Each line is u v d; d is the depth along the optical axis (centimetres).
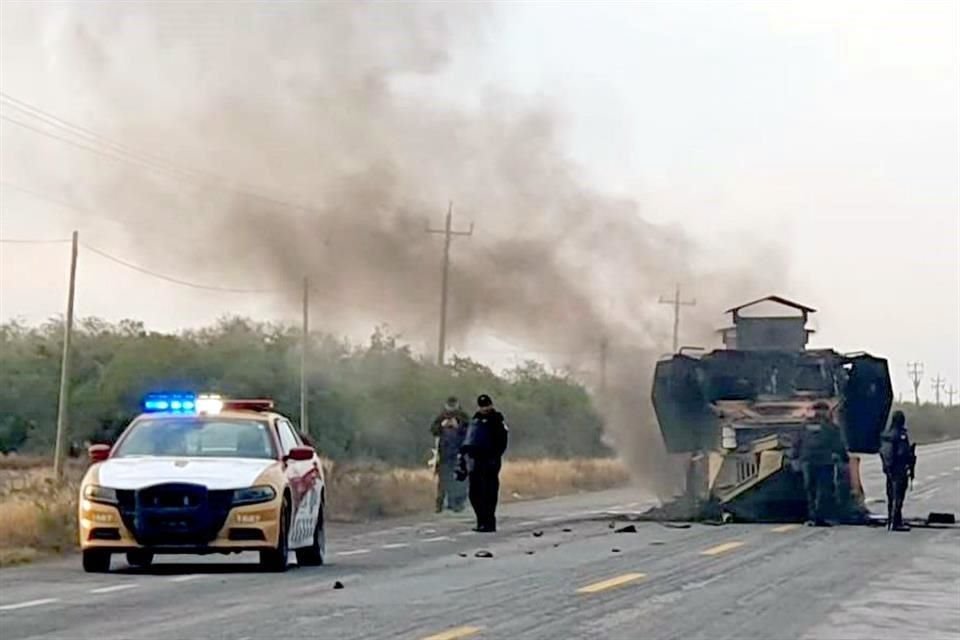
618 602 2355
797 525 4341
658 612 2227
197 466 2884
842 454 4412
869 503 5534
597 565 3016
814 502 4381
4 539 3481
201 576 2806
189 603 2355
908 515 4838
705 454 4653
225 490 2827
